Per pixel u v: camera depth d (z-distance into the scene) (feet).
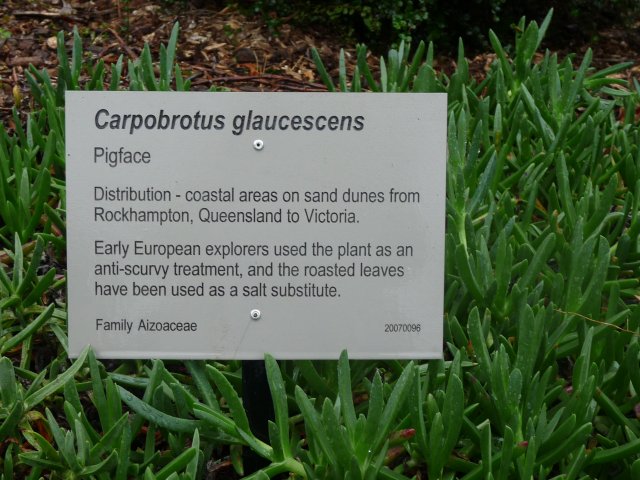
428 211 1.88
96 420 2.02
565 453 1.80
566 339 2.03
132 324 1.88
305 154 1.87
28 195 2.28
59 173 2.50
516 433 1.80
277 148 1.87
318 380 1.90
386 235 1.88
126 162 1.86
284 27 4.16
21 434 1.95
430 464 1.79
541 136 2.57
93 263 1.87
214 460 1.94
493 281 1.96
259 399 1.92
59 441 1.75
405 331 1.88
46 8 3.97
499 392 1.80
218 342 1.88
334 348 1.88
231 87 3.36
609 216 2.33
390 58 2.79
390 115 1.87
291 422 1.93
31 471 1.85
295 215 1.87
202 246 1.87
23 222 2.27
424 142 1.87
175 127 1.86
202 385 1.91
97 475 1.80
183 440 1.89
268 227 1.87
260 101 1.86
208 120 1.86
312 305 1.88
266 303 1.88
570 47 4.92
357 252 1.88
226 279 1.88
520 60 2.82
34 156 2.47
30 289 2.15
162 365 1.87
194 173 1.87
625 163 2.46
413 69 2.75
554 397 1.91
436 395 1.84
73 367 1.86
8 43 3.56
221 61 3.71
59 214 2.35
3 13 3.84
